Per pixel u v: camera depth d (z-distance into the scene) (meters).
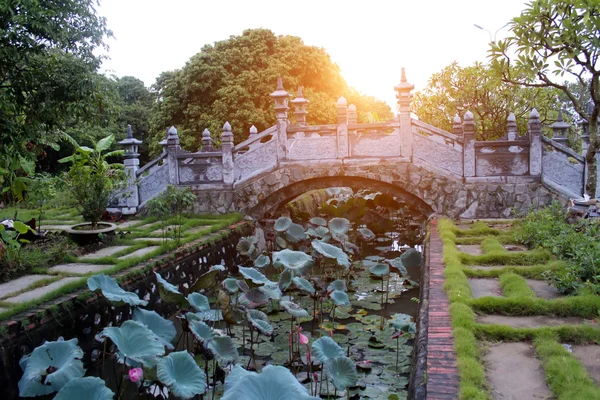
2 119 6.55
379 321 7.05
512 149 9.77
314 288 6.98
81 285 5.93
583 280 5.34
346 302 6.43
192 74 18.91
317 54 19.70
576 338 4.09
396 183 10.32
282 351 5.99
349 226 10.17
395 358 5.78
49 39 6.70
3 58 6.41
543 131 15.70
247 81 18.47
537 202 9.62
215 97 18.86
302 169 10.73
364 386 5.09
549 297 5.22
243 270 6.21
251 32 19.58
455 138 10.02
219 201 11.12
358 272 10.01
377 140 10.41
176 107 19.50
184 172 11.24
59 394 3.68
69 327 5.41
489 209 9.88
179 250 7.91
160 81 21.33
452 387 3.32
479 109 16.30
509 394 3.29
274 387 3.18
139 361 4.31
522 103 15.54
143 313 5.33
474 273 6.11
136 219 10.94
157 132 20.00
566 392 3.17
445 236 8.12
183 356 4.29
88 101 7.18
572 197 9.28
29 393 4.09
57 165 19.81
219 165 11.12
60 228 9.48
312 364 5.61
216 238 9.09
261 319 5.79
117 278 6.28
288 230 9.82
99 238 8.18
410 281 9.05
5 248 6.54
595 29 6.13
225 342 5.02
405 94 10.19
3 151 7.06
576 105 7.03
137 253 7.69
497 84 7.17
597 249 5.42
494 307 4.85
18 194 9.10
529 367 3.67
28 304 5.16
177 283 7.66
